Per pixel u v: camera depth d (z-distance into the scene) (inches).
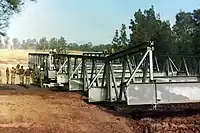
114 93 545.3
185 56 736.3
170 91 429.7
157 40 1214.3
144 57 435.5
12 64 2094.0
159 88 427.8
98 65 820.6
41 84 887.7
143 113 478.3
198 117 437.1
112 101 533.3
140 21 1461.6
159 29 1288.1
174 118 436.5
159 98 426.9
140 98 424.5
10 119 429.4
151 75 432.5
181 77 589.9
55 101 586.6
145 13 1513.3
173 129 386.3
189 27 1346.0
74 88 745.0
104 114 482.9
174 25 1418.6
